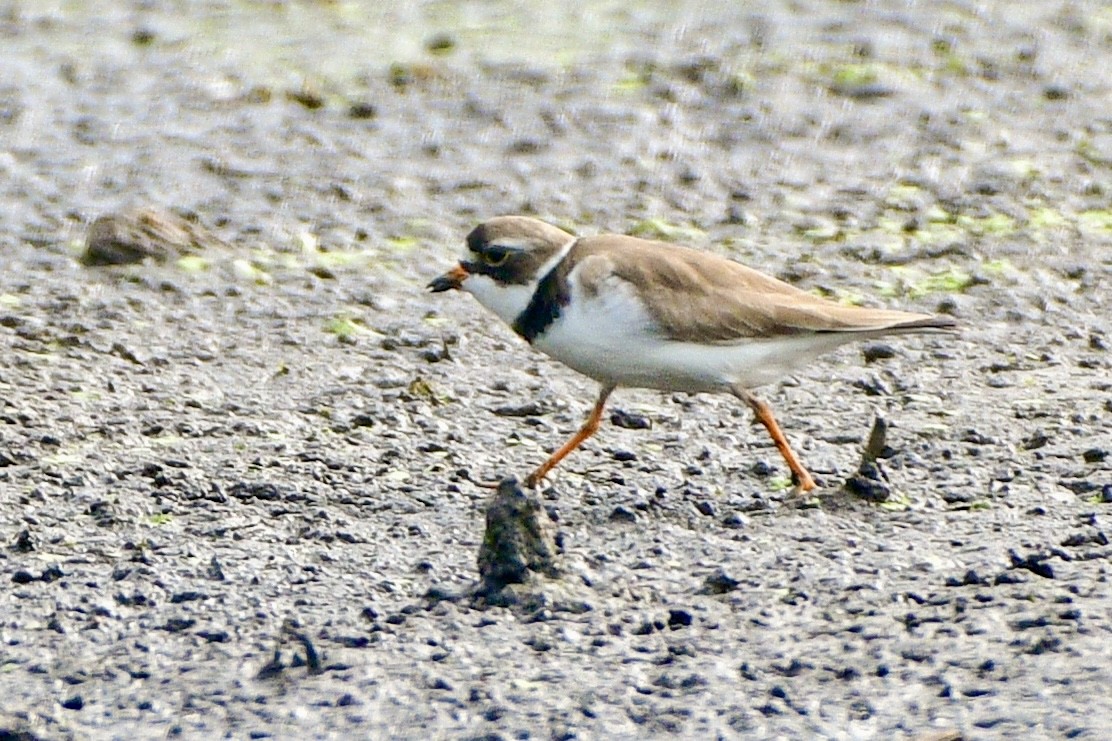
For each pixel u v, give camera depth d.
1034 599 8.97
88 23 23.53
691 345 10.55
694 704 8.18
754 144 19.56
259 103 20.62
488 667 8.57
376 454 11.92
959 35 23.12
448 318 15.16
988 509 10.45
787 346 10.77
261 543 10.16
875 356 14.04
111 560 9.91
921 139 19.77
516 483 9.34
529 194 18.09
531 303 10.82
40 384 13.44
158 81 21.28
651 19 23.92
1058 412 12.50
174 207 17.61
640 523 10.39
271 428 12.51
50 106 20.39
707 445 12.04
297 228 17.19
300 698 8.35
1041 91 21.25
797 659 8.53
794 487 10.91
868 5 24.41
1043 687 8.13
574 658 8.64
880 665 8.44
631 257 10.60
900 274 16.14
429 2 24.75
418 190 18.20
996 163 19.03
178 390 13.38
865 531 10.14
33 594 9.45
